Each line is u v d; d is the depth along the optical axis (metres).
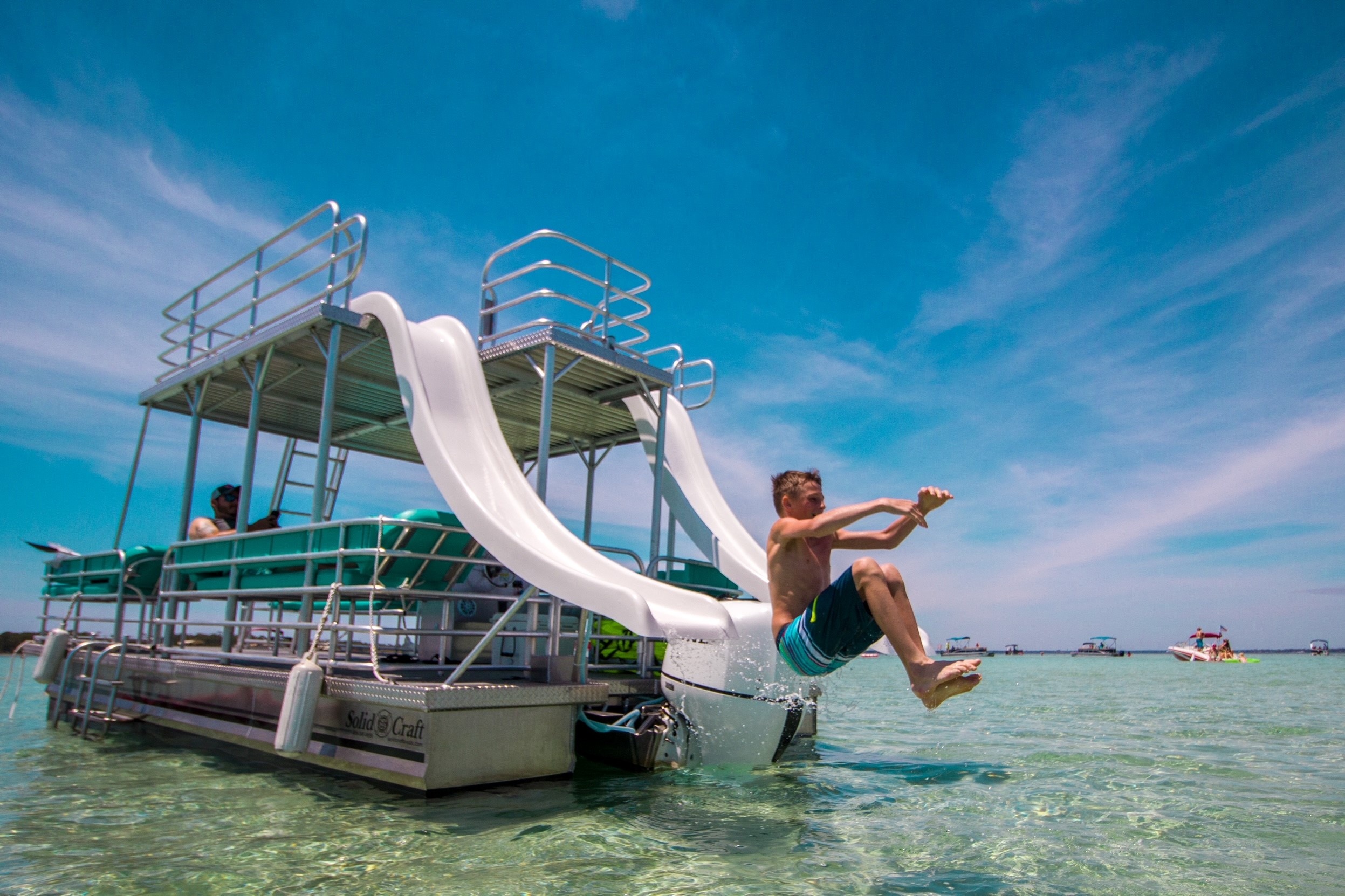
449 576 6.24
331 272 7.52
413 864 3.65
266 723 6.23
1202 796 5.26
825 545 3.48
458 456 6.83
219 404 10.14
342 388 9.42
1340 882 3.40
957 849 3.90
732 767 5.81
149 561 8.65
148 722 8.07
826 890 3.27
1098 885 3.35
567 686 5.70
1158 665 48.44
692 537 9.58
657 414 9.14
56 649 8.65
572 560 6.07
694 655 5.94
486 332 8.75
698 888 3.29
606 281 8.55
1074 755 7.22
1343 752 7.39
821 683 6.70
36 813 4.64
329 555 5.92
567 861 3.67
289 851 3.87
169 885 3.39
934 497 2.89
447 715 4.99
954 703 14.22
